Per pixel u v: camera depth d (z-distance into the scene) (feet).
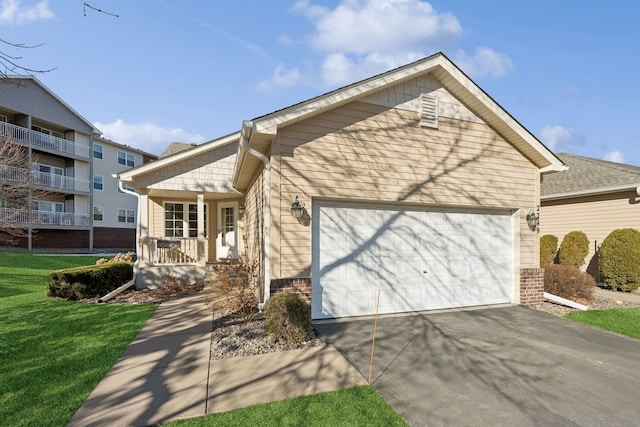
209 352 15.53
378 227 22.74
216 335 17.80
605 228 37.52
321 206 21.43
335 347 16.55
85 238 81.35
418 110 23.21
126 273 33.86
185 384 12.39
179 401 11.17
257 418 10.17
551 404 11.48
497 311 23.77
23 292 29.78
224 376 13.08
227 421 10.01
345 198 21.31
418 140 23.11
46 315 21.81
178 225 42.19
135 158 95.25
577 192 39.09
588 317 22.47
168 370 13.60
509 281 26.07
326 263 21.39
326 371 13.69
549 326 20.44
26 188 50.21
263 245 21.85
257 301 23.97
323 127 20.95
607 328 20.16
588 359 15.43
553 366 14.60
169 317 21.52
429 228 24.04
